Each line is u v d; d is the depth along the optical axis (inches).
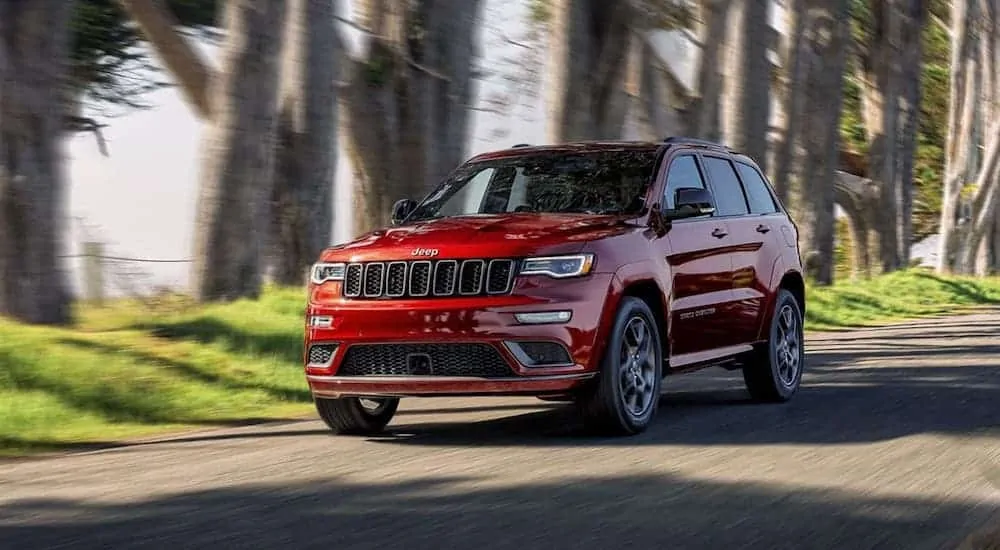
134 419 422.9
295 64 768.3
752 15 1093.1
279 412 453.1
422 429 386.3
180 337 532.7
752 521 241.0
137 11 847.7
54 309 536.7
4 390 416.2
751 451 326.6
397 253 343.3
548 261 335.0
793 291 474.6
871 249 1697.8
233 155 673.0
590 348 336.8
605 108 916.0
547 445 340.5
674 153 404.8
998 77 1920.5
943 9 2012.8
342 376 348.5
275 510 251.9
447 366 337.1
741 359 435.5
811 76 1390.3
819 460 311.6
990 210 1881.2
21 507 258.5
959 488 275.1
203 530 233.9
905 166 1728.6
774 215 465.4
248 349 524.4
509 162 409.7
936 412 409.1
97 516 247.8
